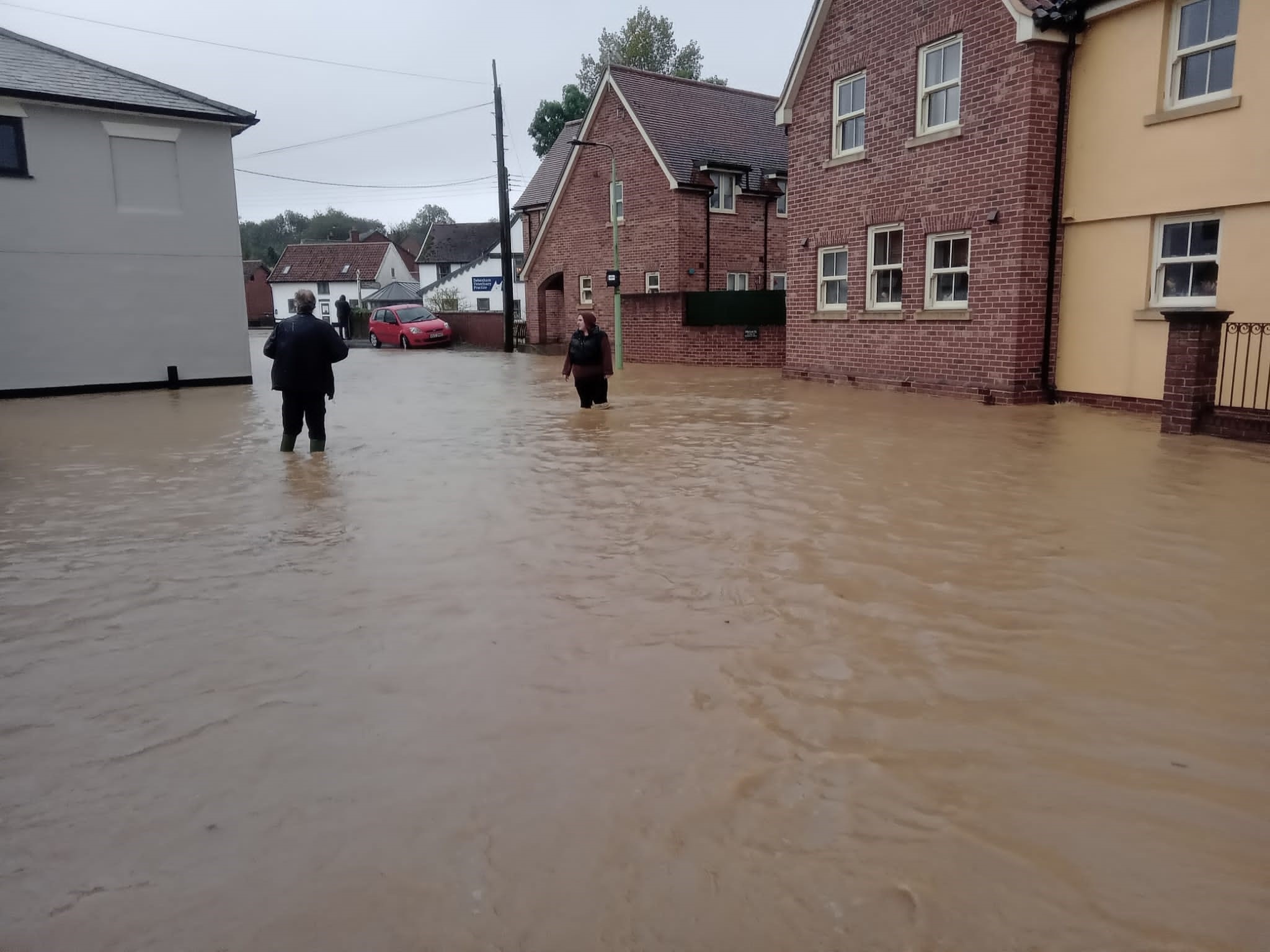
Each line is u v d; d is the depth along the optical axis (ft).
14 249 62.18
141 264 67.00
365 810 10.10
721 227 94.38
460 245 227.81
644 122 93.91
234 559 20.62
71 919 8.40
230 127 69.72
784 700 12.64
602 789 10.41
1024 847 9.17
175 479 30.60
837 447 34.12
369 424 44.34
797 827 9.58
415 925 8.21
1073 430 38.06
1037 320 47.37
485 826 9.73
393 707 12.71
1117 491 25.64
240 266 71.31
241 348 71.97
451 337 131.44
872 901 8.40
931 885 8.61
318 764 11.17
